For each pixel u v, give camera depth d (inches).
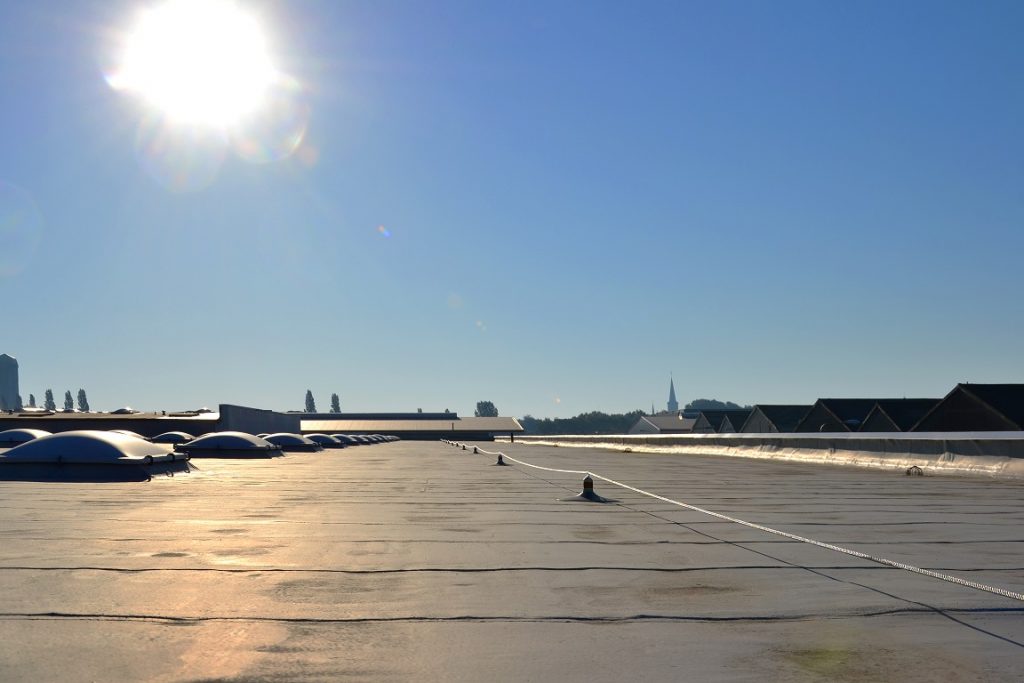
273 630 250.5
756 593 307.4
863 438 1219.9
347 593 303.1
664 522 526.3
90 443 885.8
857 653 230.5
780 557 387.5
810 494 745.0
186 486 812.6
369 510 593.3
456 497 712.4
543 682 204.4
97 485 808.3
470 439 5654.5
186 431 2554.1
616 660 223.1
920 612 278.2
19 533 448.1
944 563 371.6
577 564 366.9
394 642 239.1
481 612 275.7
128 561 362.0
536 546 420.2
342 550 401.4
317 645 235.1
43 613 267.4
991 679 208.4
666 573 346.3
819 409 2445.9
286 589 308.7
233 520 519.5
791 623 263.1
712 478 989.2
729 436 1775.3
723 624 261.7
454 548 411.5
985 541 441.7
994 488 808.3
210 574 335.0
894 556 390.6
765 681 206.2
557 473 1125.1
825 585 322.3
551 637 245.6
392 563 366.0
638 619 267.6
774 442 1541.6
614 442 2719.0
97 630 248.1
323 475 1042.1
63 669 210.8
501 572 346.9
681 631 253.1
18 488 758.5
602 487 842.2
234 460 1523.1
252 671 211.2
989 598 299.1
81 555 376.5
